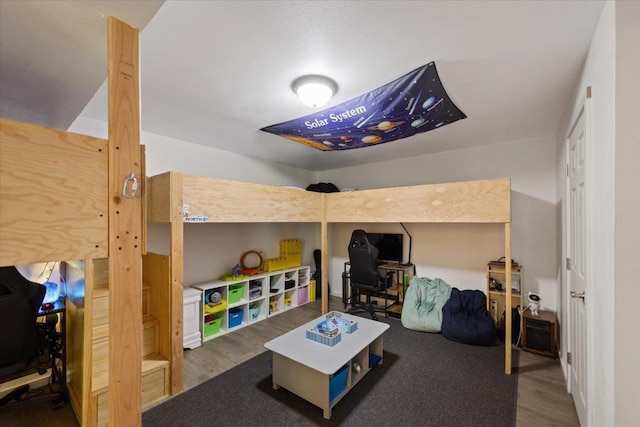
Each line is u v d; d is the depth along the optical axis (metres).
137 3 0.98
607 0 1.23
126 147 1.04
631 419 1.11
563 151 2.58
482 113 2.58
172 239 2.25
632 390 1.11
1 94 1.65
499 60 1.74
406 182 4.34
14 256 0.84
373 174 4.72
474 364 2.63
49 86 1.57
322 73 1.89
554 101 2.32
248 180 4.21
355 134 3.11
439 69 1.85
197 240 3.61
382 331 2.52
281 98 2.29
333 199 3.70
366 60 1.74
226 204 2.62
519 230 3.43
